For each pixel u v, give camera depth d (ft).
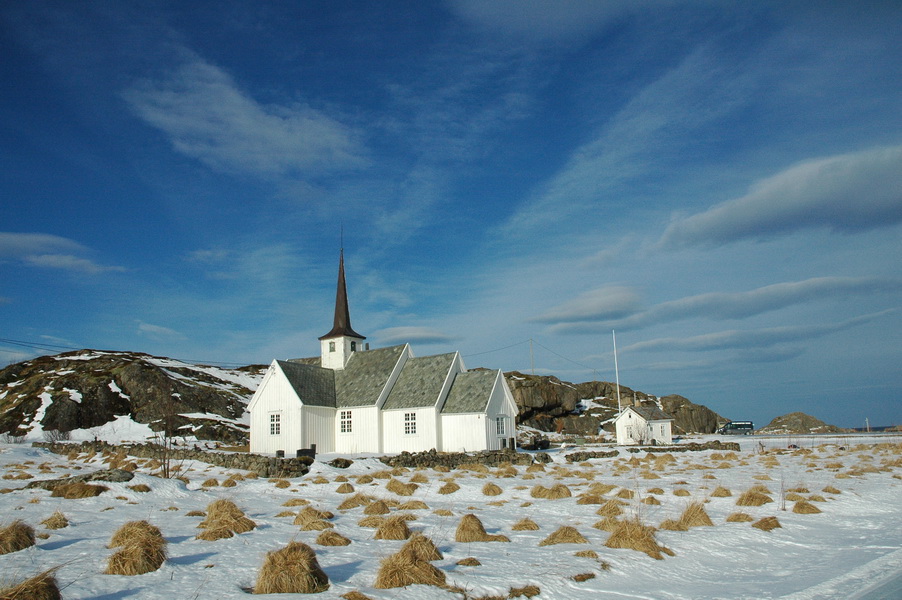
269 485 88.79
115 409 215.31
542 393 281.13
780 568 45.73
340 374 172.65
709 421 323.37
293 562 36.06
